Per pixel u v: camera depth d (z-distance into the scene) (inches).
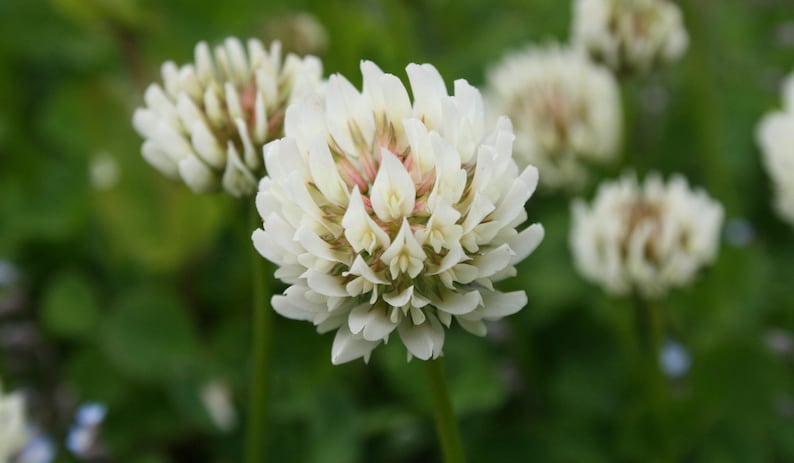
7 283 9.6
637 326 9.1
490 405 8.3
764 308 9.3
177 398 8.7
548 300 9.2
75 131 10.3
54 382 9.3
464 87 5.8
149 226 9.6
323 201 5.8
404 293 5.7
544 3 12.3
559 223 9.6
